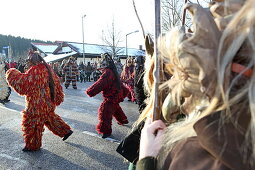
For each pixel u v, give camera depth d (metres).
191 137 0.77
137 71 5.18
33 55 4.16
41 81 4.16
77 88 15.75
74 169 3.79
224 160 0.63
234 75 0.65
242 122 0.63
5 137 5.22
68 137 5.13
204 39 0.69
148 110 1.34
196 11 0.71
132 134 1.53
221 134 0.65
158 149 0.94
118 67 14.12
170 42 0.84
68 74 15.04
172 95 0.92
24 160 4.07
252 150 0.60
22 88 4.11
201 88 0.71
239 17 0.60
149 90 1.33
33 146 4.35
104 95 5.07
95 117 7.00
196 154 0.70
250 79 0.62
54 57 31.12
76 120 6.64
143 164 0.94
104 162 4.00
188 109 0.84
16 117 7.03
